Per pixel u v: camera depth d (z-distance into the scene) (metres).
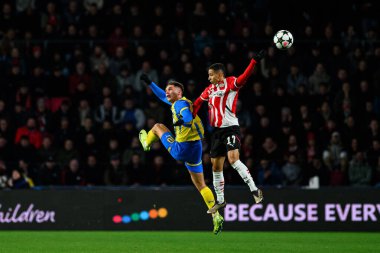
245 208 45.94
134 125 54.16
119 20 59.38
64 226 46.03
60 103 55.62
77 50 57.03
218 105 32.03
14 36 57.91
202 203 46.19
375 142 51.75
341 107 55.03
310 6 61.56
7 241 38.75
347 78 56.75
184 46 57.72
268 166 50.00
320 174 49.88
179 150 32.62
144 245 37.03
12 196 46.00
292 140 51.03
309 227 45.78
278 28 60.00
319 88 55.84
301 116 53.78
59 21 59.97
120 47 57.28
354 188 45.84
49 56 57.12
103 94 55.19
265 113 54.31
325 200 45.91
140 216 46.19
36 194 46.06
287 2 60.31
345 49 59.44
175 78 55.62
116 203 46.28
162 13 60.06
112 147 51.12
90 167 49.59
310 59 57.75
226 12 60.22
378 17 62.81
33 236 41.91
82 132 52.19
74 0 61.38
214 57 56.62
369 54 58.34
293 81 56.94
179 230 46.12
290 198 45.94
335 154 51.25
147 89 55.62
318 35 60.16
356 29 62.03
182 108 31.56
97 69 56.16
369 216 45.72
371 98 55.91
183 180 49.88
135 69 56.78
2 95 54.91
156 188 46.38
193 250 34.66
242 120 54.81
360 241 39.72
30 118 52.47
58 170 49.34
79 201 46.16
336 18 61.78
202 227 46.03
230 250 34.75
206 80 55.56
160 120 54.31
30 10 59.12
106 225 46.16
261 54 30.95
